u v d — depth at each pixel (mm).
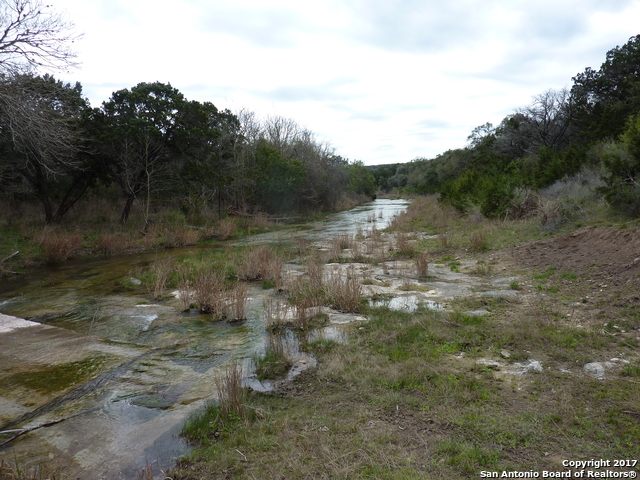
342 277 9422
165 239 17141
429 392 4086
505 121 31953
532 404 3768
